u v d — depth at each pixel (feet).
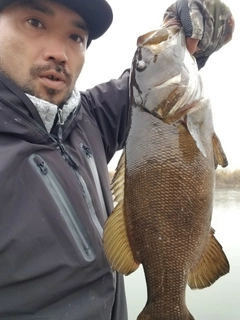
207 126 1.40
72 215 1.21
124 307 1.43
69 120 1.38
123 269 1.33
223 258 1.37
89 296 1.21
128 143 1.41
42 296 1.11
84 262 1.19
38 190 1.17
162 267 1.34
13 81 1.28
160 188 1.33
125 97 1.70
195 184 1.34
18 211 1.12
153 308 1.36
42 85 1.29
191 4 1.43
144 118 1.40
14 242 1.08
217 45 1.53
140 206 1.35
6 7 1.29
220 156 1.40
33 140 1.24
